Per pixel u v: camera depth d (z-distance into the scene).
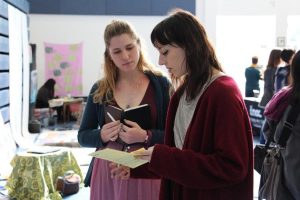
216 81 1.24
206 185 1.19
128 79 2.03
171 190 1.40
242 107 1.21
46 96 8.18
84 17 9.25
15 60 5.45
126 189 1.88
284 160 2.15
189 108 1.32
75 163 3.62
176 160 1.21
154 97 1.99
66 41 9.25
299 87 2.14
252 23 9.58
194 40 1.26
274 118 2.22
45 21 9.14
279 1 9.43
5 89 4.97
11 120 5.26
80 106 8.39
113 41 1.92
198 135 1.25
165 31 1.28
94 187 2.00
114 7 9.31
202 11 9.55
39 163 3.24
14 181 3.22
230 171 1.15
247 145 1.20
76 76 9.33
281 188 2.17
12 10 5.29
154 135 1.85
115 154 1.50
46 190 3.24
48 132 6.83
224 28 9.62
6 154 4.28
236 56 9.69
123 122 1.86
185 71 1.31
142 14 9.41
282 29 9.50
